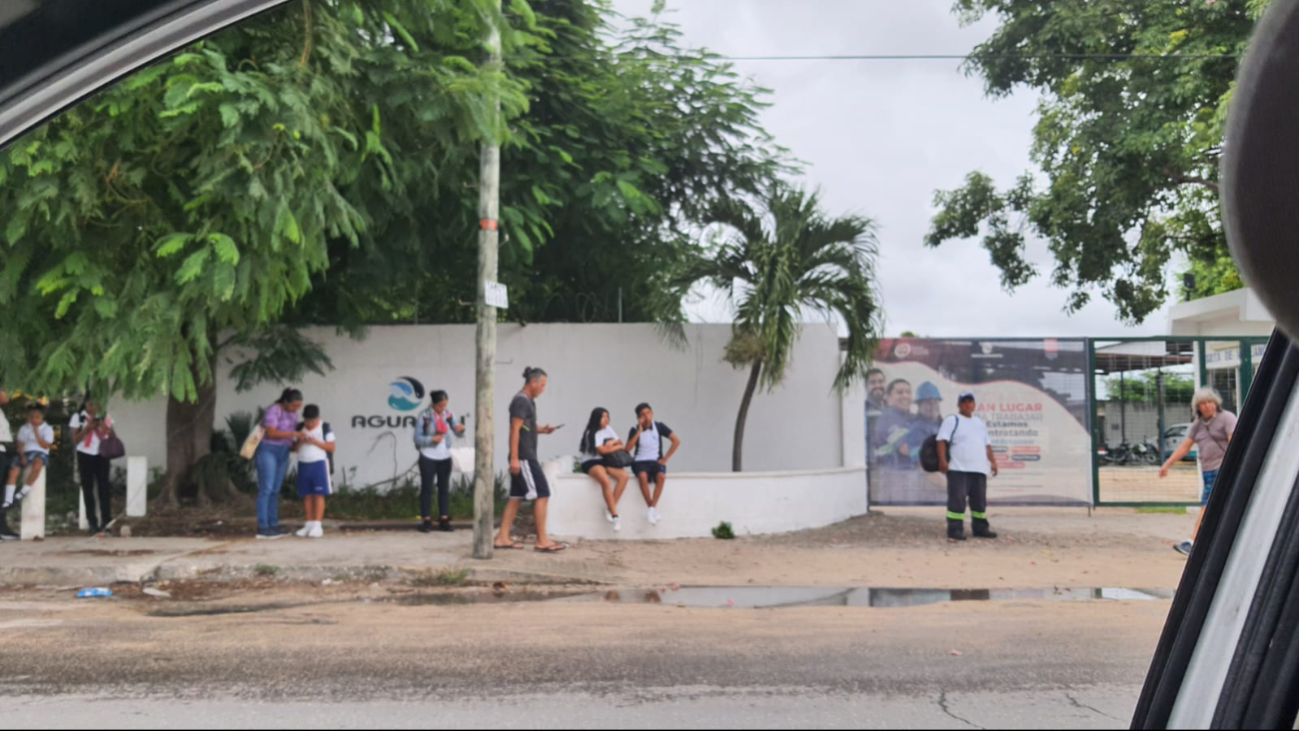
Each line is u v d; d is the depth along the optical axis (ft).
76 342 32.30
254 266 32.78
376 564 32.12
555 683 15.89
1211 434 31.58
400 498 52.75
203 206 32.37
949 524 40.34
